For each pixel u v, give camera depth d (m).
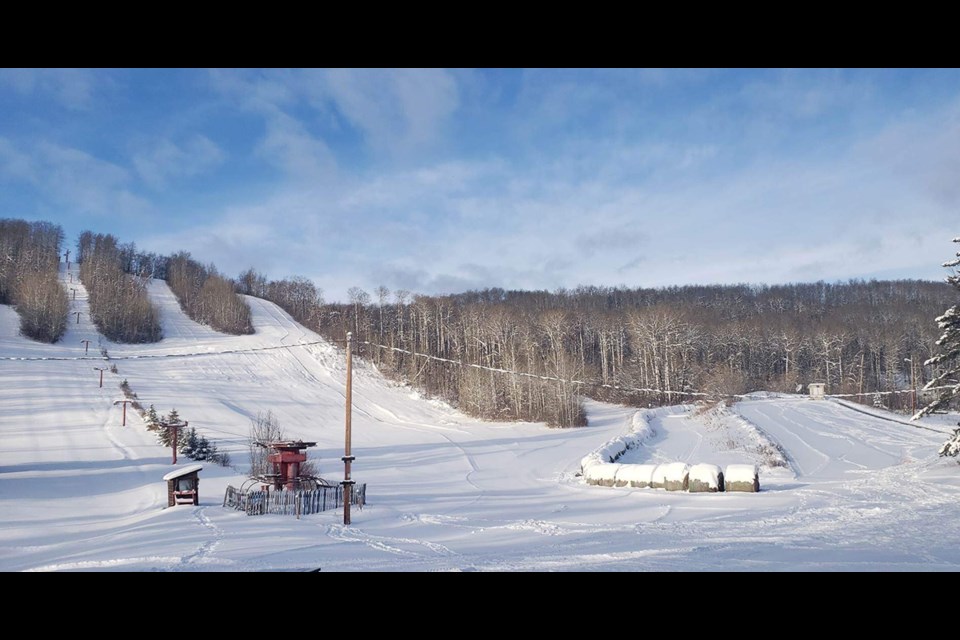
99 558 17.69
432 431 76.75
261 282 164.38
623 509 27.92
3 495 35.16
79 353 92.75
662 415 72.31
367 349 114.44
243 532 22.56
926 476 34.09
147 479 41.19
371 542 20.20
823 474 40.38
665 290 185.75
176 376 88.88
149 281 153.88
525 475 46.00
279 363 102.69
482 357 109.12
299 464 35.94
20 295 107.00
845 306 149.25
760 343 118.62
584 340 122.94
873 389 107.75
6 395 69.94
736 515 24.53
